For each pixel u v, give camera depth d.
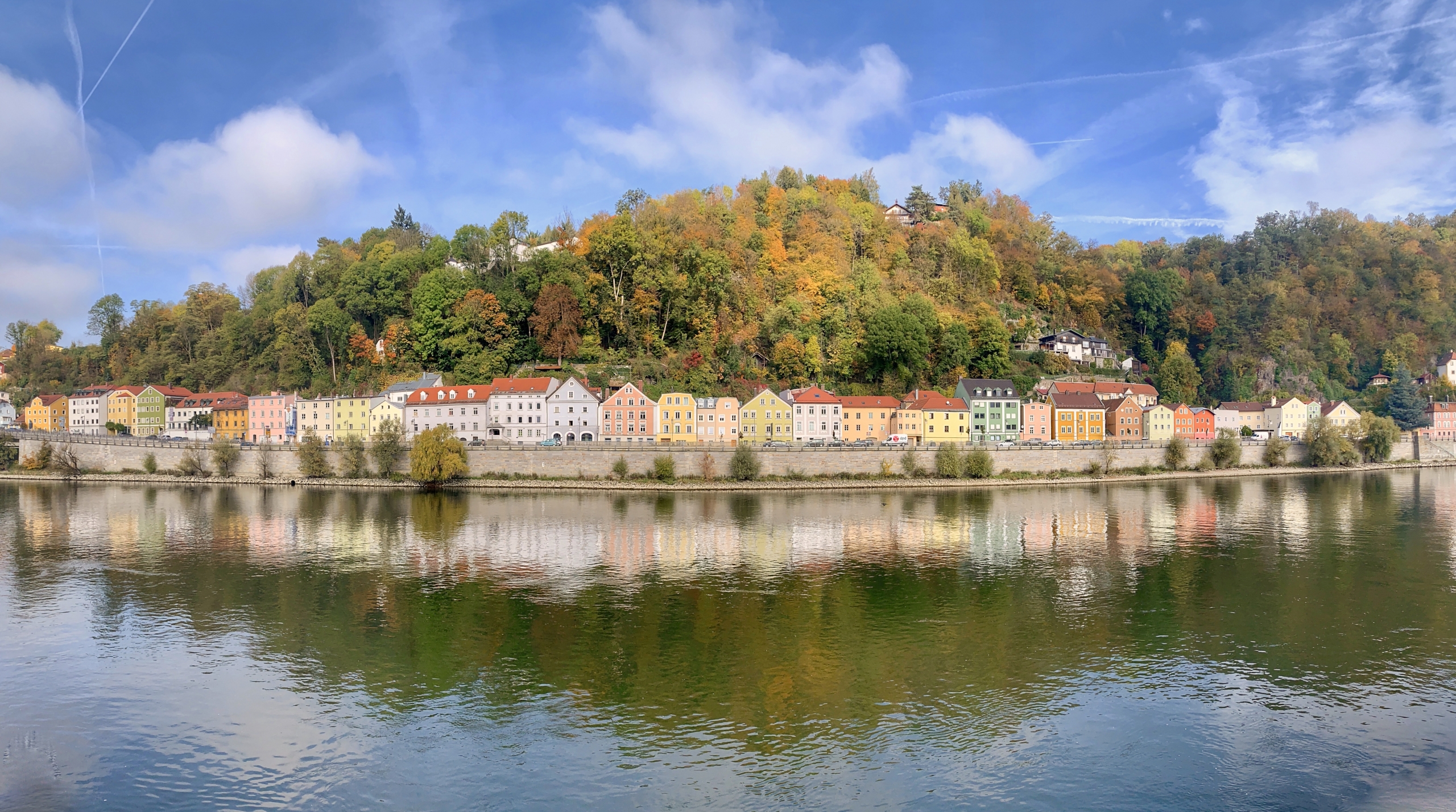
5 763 37.66
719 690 45.41
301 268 181.25
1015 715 42.69
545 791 35.28
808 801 34.62
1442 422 180.38
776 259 174.00
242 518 96.12
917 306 170.50
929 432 147.62
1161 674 48.12
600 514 98.06
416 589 64.88
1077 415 160.00
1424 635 54.91
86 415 178.38
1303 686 46.62
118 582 67.00
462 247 176.25
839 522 93.50
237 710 42.97
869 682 46.53
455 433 137.25
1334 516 99.19
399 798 34.84
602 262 156.88
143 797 35.00
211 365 182.12
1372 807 34.59
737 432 139.25
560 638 53.53
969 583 67.06
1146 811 34.22
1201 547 80.81
